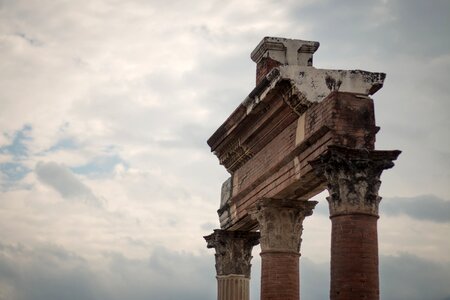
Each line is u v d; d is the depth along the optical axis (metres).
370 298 27.14
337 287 27.38
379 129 28.69
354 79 29.69
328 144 28.66
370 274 27.28
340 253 27.42
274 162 33.50
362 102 28.73
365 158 27.62
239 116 34.88
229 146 37.94
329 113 28.66
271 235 33.88
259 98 32.38
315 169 28.75
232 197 38.69
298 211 34.19
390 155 27.77
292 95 30.50
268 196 34.06
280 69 30.23
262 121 33.47
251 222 39.03
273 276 33.56
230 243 41.03
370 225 27.55
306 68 30.41
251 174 36.59
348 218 27.42
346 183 27.56
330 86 30.27
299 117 31.19
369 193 27.62
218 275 41.22
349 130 28.38
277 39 35.03
